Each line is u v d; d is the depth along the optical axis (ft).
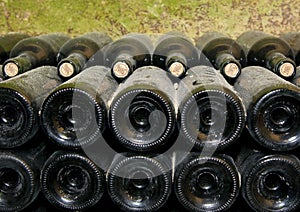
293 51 2.06
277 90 1.47
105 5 2.43
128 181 1.58
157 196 1.57
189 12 2.43
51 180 1.57
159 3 2.43
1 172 1.61
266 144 1.52
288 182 1.58
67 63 1.71
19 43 2.00
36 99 1.54
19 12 2.45
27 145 1.62
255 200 1.58
